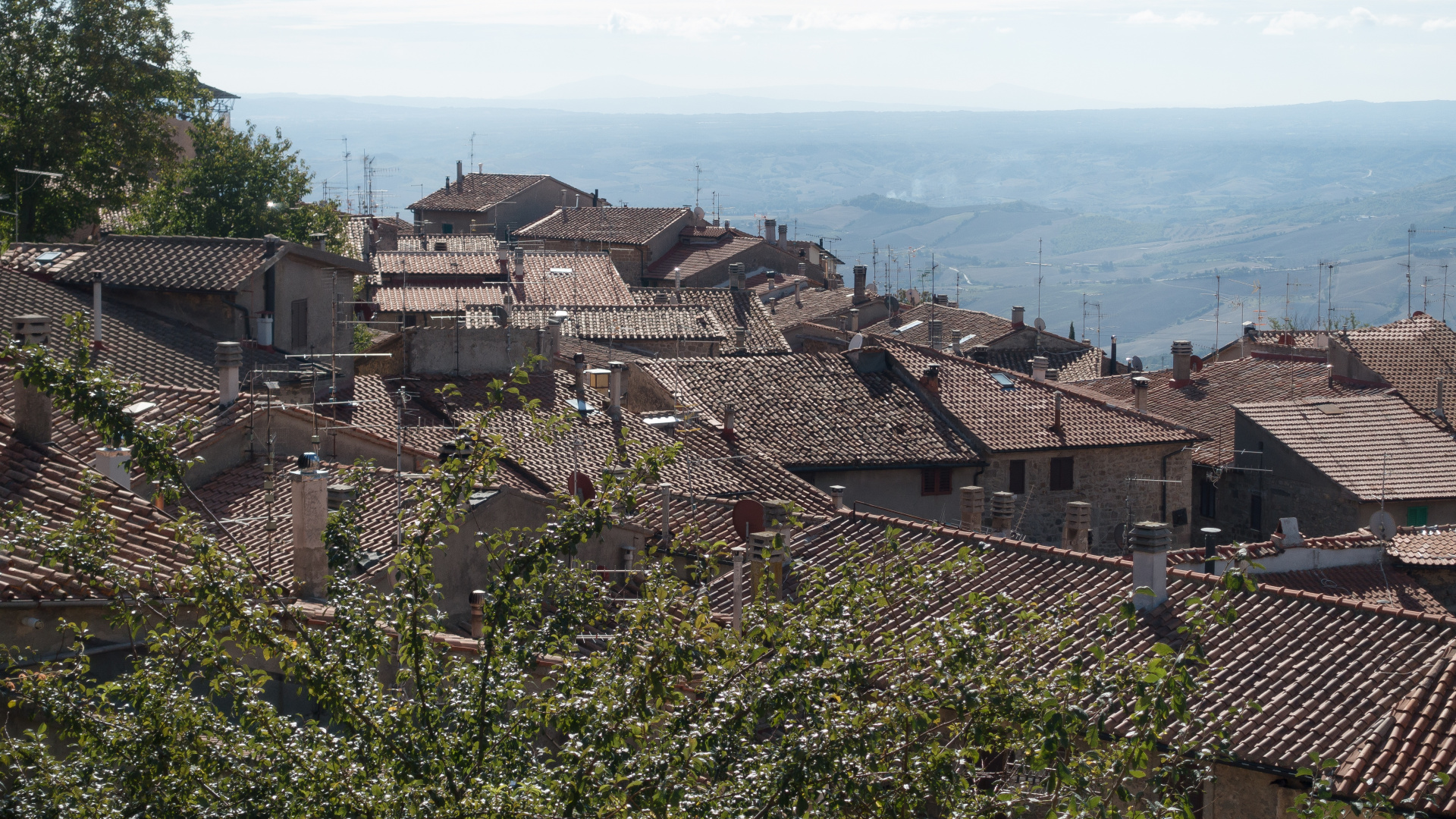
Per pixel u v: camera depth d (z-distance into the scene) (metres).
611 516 14.64
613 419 46.84
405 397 45.03
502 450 14.52
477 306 78.38
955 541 31.34
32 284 45.12
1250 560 13.95
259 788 13.09
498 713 13.95
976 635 14.13
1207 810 23.52
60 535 14.81
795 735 13.19
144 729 13.44
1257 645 25.94
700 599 14.45
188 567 14.62
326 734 13.77
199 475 32.38
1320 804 14.62
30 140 67.44
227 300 46.25
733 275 109.50
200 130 80.62
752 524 32.34
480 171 142.38
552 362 56.88
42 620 18.28
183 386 40.78
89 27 69.00
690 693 15.30
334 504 28.48
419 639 14.24
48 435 22.20
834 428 52.50
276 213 79.69
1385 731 22.66
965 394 55.62
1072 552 29.91
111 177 72.00
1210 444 63.88
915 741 13.73
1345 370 74.50
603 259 96.31
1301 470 58.84
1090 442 53.81
